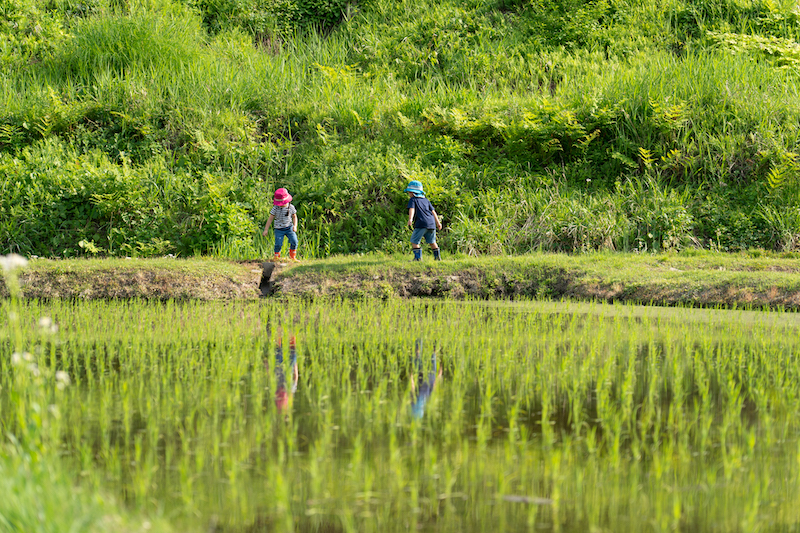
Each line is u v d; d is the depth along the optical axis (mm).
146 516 11805
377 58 67938
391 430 16453
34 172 50969
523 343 26719
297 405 18625
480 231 49188
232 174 53750
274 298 38438
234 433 16281
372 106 58750
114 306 35250
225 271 40344
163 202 51250
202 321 31594
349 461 14625
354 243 51281
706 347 25500
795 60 60688
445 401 19000
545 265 40344
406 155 55000
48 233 49750
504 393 19906
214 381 20984
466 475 13977
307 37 73188
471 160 55875
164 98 58438
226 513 12180
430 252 49250
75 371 22094
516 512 12344
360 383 21016
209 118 56812
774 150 51562
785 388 20141
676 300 35844
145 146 54812
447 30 70188
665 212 49219
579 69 63250
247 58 65750
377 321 31578
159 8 70438
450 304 36469
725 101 55062
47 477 11664
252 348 25953
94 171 50875
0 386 19516
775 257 44625
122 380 20922
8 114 55500
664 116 53438
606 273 38844
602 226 48969
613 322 30984
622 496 13016
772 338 27078
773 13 67812
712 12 69438
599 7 71000
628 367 22906
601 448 15422
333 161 54938
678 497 12898
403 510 12406
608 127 55438
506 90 61156
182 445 15453
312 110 59250
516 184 53281
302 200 52906
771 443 15680
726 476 13828
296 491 13148
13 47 63531
